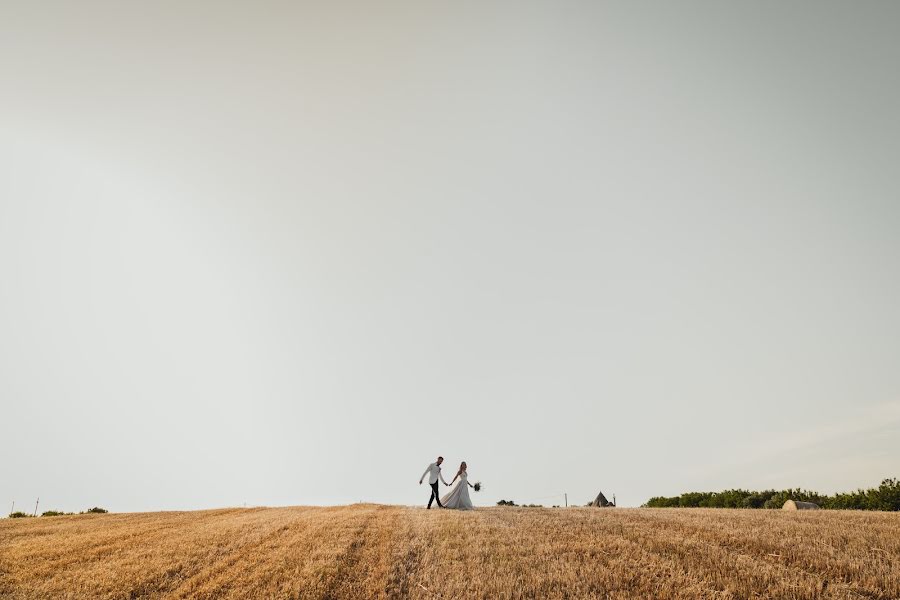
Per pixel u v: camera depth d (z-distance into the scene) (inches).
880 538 474.0
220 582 396.5
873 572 364.5
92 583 399.2
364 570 421.4
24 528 706.8
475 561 421.7
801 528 545.3
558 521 645.9
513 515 724.0
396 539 531.8
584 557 433.4
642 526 591.5
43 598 369.4
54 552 511.8
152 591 385.7
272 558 464.1
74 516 905.5
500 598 332.8
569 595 334.0
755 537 493.4
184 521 780.6
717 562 403.9
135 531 652.1
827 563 390.9
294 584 379.6
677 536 517.7
